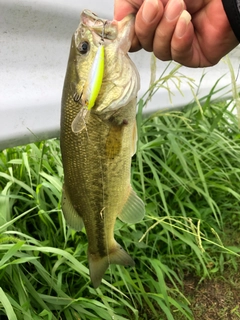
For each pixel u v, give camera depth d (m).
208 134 0.60
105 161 0.30
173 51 0.28
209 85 0.78
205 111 0.68
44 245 0.42
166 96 0.67
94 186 0.31
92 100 0.26
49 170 0.45
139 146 0.52
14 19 0.44
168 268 0.48
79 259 0.43
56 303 0.38
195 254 0.54
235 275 0.55
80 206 0.32
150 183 0.54
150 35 0.28
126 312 0.44
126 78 0.28
